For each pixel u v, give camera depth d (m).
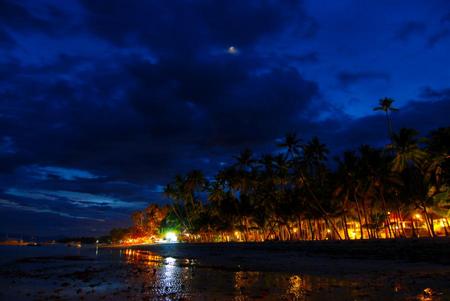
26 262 46.97
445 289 14.99
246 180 88.69
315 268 29.41
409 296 13.48
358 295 14.14
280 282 19.56
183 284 19.58
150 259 49.47
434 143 53.12
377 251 37.69
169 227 143.12
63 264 41.62
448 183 51.25
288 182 79.62
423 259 32.19
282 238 85.88
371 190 62.06
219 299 14.25
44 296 16.52
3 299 15.80
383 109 73.31
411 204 61.56
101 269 32.66
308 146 74.06
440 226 66.44
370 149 60.78
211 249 73.38
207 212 113.50
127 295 16.03
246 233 92.94
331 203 67.69
